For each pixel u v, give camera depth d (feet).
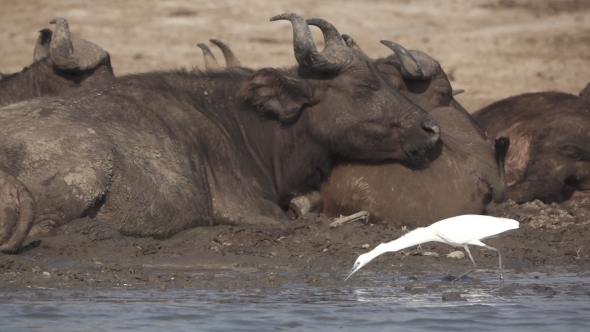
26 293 113.19
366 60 158.20
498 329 103.40
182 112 151.02
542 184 194.08
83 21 474.49
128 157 139.54
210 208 147.95
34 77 174.81
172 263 130.11
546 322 106.42
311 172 158.30
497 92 359.66
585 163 196.65
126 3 515.91
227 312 107.24
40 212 132.26
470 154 163.63
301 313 107.76
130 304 109.60
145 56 412.98
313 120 155.63
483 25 534.78
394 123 153.69
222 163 150.92
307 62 152.35
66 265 125.59
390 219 156.66
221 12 510.58
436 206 156.15
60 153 134.51
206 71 159.33
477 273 131.23
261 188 153.28
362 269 131.34
